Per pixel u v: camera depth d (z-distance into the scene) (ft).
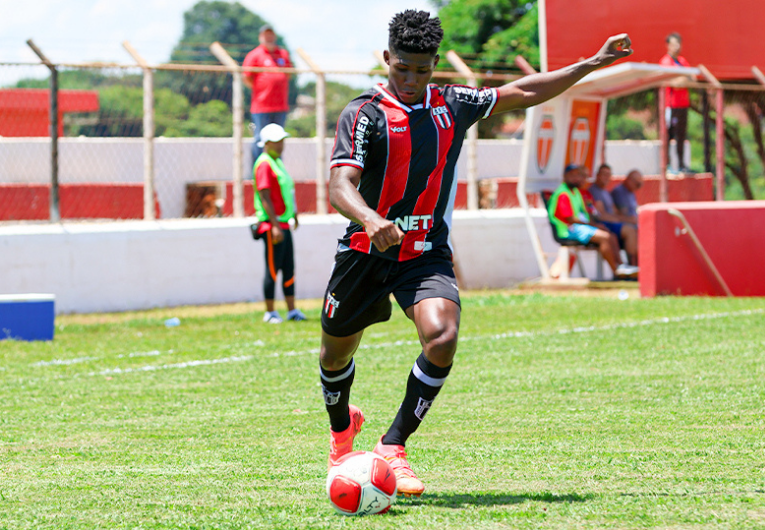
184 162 119.24
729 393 36.52
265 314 68.69
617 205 92.48
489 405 35.78
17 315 60.08
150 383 43.47
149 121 83.20
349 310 22.98
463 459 26.32
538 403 35.94
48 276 77.46
